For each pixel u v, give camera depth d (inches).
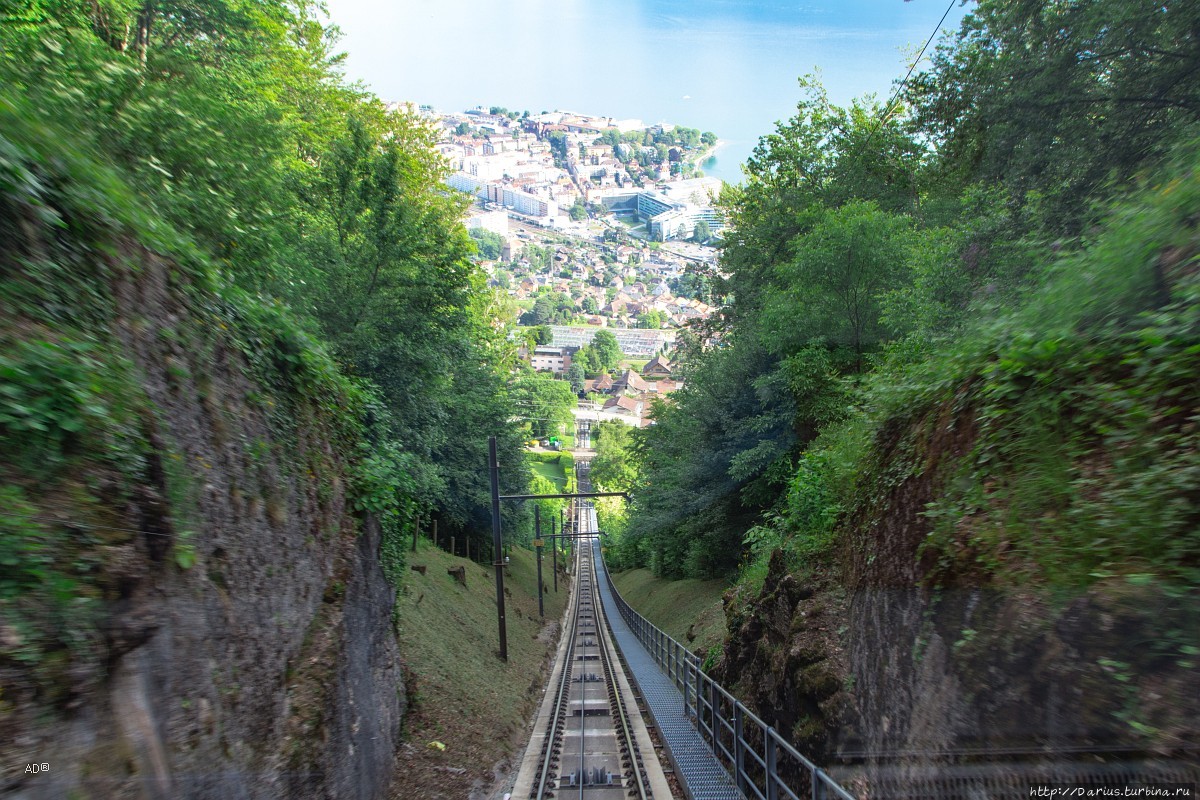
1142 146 545.6
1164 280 200.7
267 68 700.7
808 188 1328.7
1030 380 225.1
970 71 673.0
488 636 967.0
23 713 138.7
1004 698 186.7
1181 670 137.6
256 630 246.7
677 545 1480.1
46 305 182.7
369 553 392.2
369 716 352.5
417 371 729.6
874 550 309.6
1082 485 183.5
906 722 244.7
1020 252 543.5
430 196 1428.4
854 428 410.9
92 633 159.9
